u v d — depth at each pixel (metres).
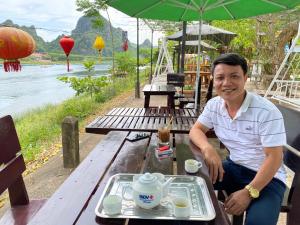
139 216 1.06
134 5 3.30
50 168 3.56
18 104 9.33
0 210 2.64
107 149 1.96
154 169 1.60
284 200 1.83
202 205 1.17
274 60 9.31
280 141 1.57
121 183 1.37
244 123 1.72
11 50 3.42
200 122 2.04
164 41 10.78
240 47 12.16
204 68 9.48
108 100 9.08
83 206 1.17
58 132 5.48
